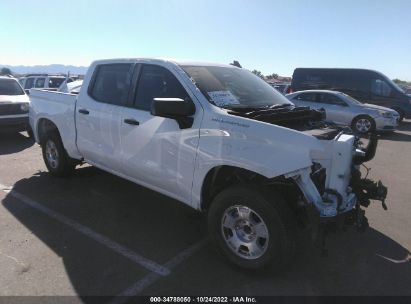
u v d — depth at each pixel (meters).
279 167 3.24
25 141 9.82
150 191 5.79
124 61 4.85
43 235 4.26
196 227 4.60
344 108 13.62
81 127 5.33
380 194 3.76
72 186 5.93
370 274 3.65
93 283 3.38
